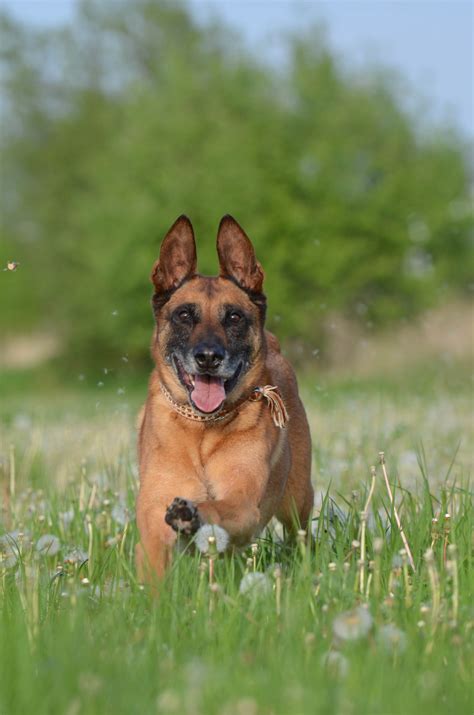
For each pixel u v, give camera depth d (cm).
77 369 4544
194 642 455
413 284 3709
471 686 403
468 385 1861
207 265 3675
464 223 3878
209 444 624
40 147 5925
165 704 364
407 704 374
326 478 886
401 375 2300
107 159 4309
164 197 3894
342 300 3569
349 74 4131
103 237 4016
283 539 723
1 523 762
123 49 6069
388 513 641
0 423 1562
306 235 3675
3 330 5959
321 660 415
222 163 3781
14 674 404
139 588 530
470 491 716
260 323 682
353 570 529
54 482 981
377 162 3903
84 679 383
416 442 1039
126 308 3934
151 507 616
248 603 504
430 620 467
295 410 727
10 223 5881
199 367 624
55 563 641
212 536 541
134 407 1677
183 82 4112
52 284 4900
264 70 4112
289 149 3869
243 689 386
